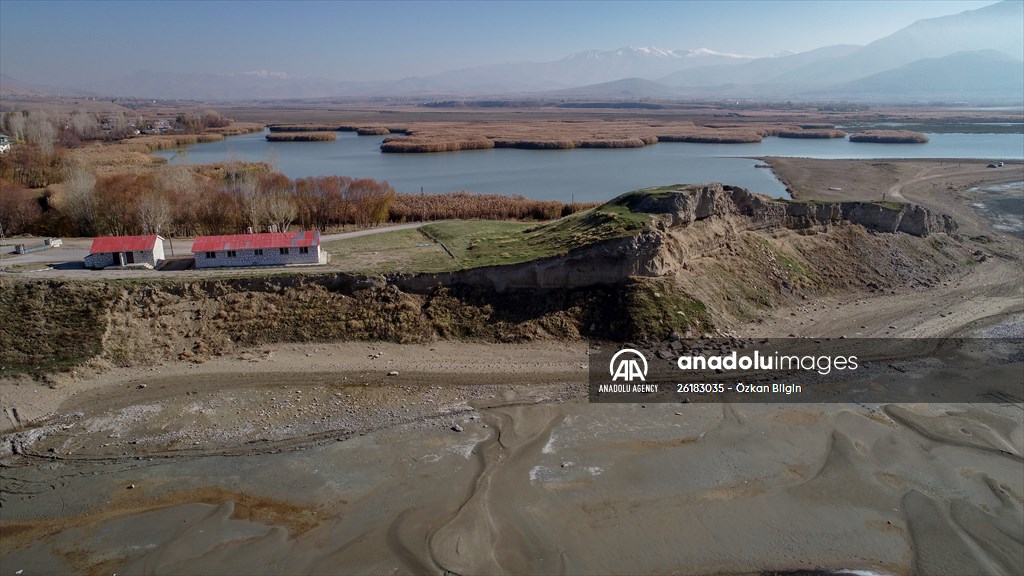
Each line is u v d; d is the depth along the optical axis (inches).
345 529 1138.0
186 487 1263.5
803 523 1164.5
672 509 1198.9
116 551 1088.2
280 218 2955.2
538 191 4790.8
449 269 2133.4
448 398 1631.4
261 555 1073.5
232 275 2059.5
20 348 1737.2
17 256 2345.0
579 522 1157.1
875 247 2701.8
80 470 1322.6
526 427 1489.9
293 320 1967.3
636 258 2092.8
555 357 1860.2
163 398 1610.5
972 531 1146.7
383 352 1877.5
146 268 2170.3
